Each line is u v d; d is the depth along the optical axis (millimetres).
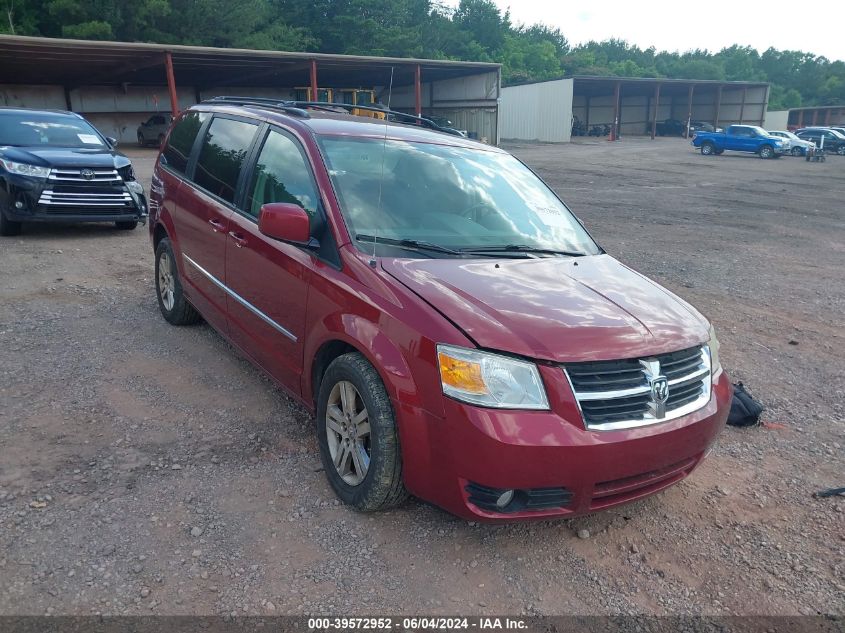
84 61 28797
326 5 56031
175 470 3693
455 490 2932
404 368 3025
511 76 82750
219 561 2996
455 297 3178
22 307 6285
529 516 2928
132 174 10094
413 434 3000
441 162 4461
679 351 3223
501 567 3104
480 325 2977
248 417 4352
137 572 2887
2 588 2732
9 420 4113
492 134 39625
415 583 2953
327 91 36250
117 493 3441
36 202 9031
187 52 27984
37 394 4488
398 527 3326
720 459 4281
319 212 3771
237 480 3637
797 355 6305
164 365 5094
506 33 104625
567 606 2896
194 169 5391
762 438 4609
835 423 4891
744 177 26359
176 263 5539
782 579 3154
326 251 3643
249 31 47094
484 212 4246
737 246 11883
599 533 3422
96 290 7004
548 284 3510
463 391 2859
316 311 3588
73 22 40250
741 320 7348
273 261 3986
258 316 4230
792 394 5395
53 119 10484
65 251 8719
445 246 3797
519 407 2838
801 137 45188
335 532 3254
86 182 9320
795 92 132375
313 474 3744
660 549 3326
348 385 3387
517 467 2793
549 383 2867
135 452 3848
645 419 3006
